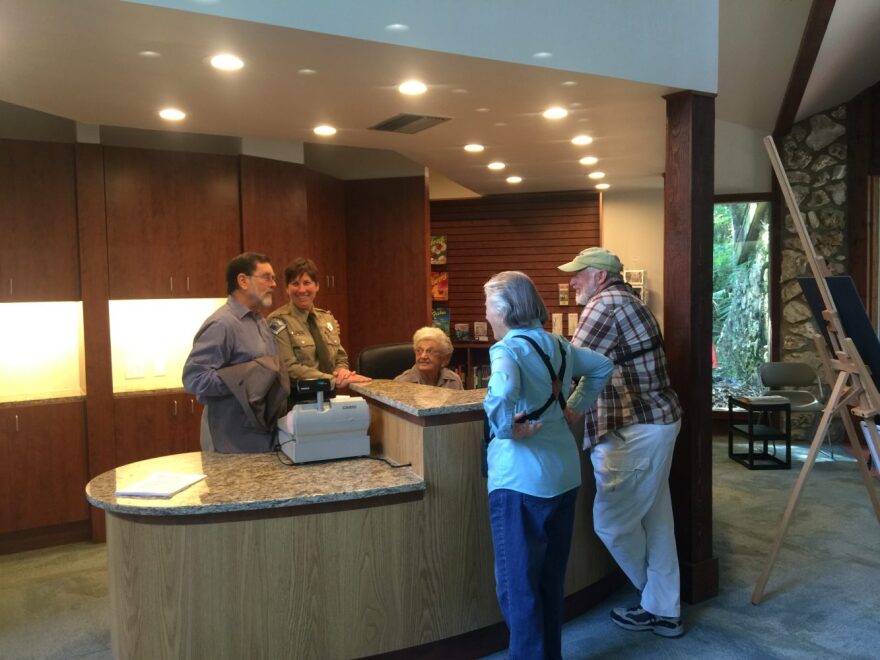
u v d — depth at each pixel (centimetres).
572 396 267
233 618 247
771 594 349
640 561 311
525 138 447
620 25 319
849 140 636
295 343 373
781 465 587
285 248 511
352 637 262
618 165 554
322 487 258
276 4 252
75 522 444
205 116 384
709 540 346
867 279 634
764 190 680
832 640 302
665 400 303
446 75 313
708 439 342
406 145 468
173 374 504
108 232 443
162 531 242
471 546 282
